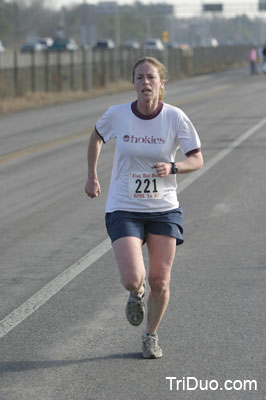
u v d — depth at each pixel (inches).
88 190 602.9
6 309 706.2
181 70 6540.4
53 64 4761.3
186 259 870.4
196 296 735.7
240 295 737.0
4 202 1221.7
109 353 595.5
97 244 944.9
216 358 581.0
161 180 576.7
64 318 678.5
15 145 1956.2
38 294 748.6
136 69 569.0
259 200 1205.1
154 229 576.1
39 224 1059.9
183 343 613.3
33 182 1400.1
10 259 881.5
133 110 574.2
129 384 536.4
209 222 1058.7
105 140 590.2
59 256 890.7
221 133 2095.2
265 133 2082.9
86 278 801.6
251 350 596.4
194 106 3073.3
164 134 573.0
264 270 821.9
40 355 593.3
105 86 4707.2
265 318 670.5
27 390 529.7
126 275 548.4
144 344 582.6
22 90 3801.7
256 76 5910.4
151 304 580.1
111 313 690.8
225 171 1476.4
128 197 574.9
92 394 521.3
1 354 597.0
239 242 946.1
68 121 2637.8
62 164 1614.2
